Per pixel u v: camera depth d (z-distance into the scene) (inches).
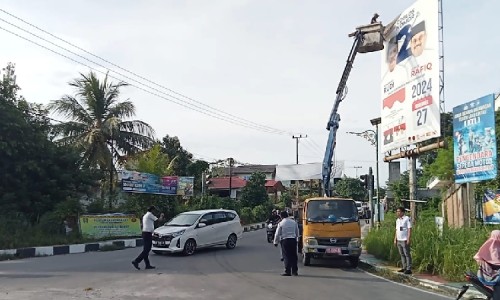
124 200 1128.2
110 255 729.0
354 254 604.1
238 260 667.4
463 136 597.6
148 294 398.9
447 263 490.9
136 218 987.9
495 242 328.5
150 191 1107.9
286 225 534.0
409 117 725.3
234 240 844.6
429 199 969.5
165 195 1164.5
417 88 703.7
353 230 611.2
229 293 410.0
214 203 1421.0
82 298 377.7
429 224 598.9
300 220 728.3
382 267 579.8
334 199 639.1
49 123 1043.9
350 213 625.6
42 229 869.2
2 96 924.6
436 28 663.8
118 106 1256.2
